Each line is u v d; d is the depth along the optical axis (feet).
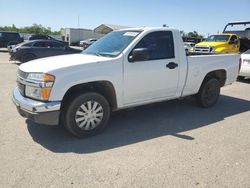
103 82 15.40
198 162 12.68
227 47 52.47
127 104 16.67
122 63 15.72
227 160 12.96
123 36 17.47
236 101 24.71
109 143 14.65
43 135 15.46
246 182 11.15
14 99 15.23
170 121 18.47
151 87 17.26
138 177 11.30
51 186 10.56
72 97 14.64
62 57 16.66
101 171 11.72
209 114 20.29
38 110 13.64
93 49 18.11
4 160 12.44
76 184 10.73
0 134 15.39
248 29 56.75
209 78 21.27
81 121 15.06
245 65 33.96
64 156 13.02
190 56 19.20
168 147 14.26
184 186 10.75
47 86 13.67
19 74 15.35
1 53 79.41
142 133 16.19
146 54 15.70
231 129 17.22
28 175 11.27
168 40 17.90
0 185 10.55
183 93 19.48
